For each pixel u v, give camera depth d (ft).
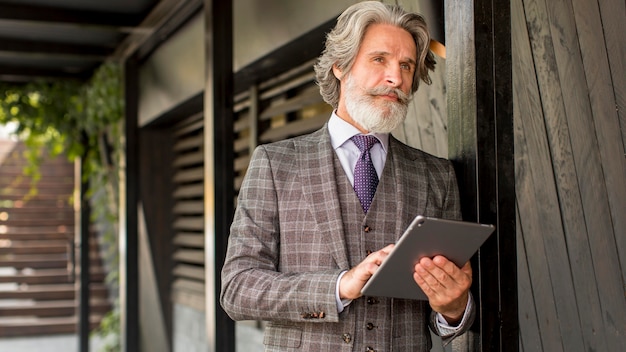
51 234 32.30
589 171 7.48
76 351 26.22
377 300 5.62
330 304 5.31
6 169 33.45
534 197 8.24
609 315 7.32
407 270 5.10
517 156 8.48
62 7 15.99
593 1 7.34
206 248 12.51
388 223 5.74
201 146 19.42
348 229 5.70
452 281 5.16
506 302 5.99
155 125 20.53
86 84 24.04
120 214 20.61
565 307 7.89
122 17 16.60
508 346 5.98
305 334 5.62
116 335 24.47
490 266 5.96
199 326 18.80
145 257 21.01
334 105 6.21
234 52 13.61
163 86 18.07
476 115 5.99
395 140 6.16
